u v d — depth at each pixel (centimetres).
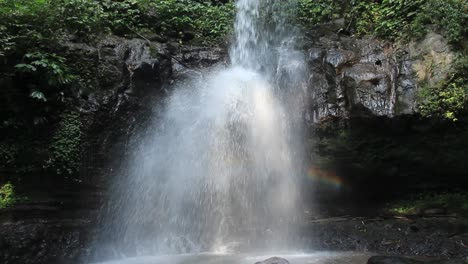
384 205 774
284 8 1013
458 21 727
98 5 851
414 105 689
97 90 722
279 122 784
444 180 744
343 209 786
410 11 823
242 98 819
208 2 1138
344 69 757
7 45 652
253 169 791
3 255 610
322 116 741
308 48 854
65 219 681
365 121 707
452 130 682
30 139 661
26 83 671
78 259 662
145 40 840
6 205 633
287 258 657
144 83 770
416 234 704
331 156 744
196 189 778
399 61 753
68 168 666
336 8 987
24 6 693
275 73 823
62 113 683
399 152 721
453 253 659
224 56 917
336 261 631
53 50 707
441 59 710
